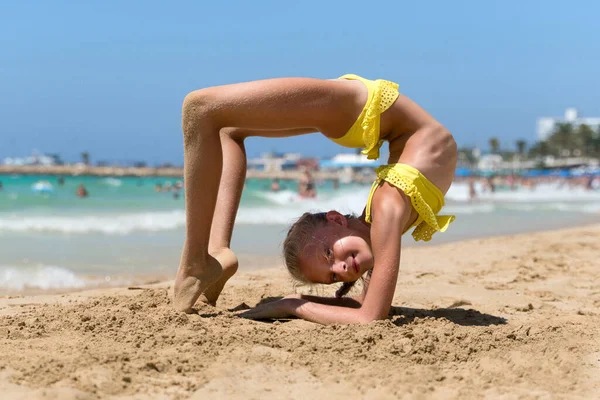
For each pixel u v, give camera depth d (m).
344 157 161.00
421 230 4.96
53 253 10.22
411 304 5.99
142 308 4.92
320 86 4.49
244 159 5.29
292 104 4.42
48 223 15.09
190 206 4.61
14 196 26.55
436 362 3.87
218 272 4.88
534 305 6.06
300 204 27.06
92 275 8.20
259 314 4.87
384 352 3.93
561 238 13.14
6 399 2.94
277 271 8.27
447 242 13.46
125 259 9.79
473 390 3.45
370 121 4.59
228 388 3.33
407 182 4.53
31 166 120.94
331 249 4.55
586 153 174.62
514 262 9.36
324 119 4.55
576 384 3.62
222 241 5.12
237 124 4.49
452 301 6.11
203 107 4.42
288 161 193.50
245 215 19.64
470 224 18.69
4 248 10.62
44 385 3.16
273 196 32.25
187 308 4.77
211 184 4.55
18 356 3.56
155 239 12.70
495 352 4.09
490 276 8.00
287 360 3.77
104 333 4.11
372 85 4.66
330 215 4.71
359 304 5.07
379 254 4.52
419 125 4.76
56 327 4.25
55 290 7.10
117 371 3.38
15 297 6.05
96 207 23.84
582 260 9.71
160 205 26.02
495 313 5.61
